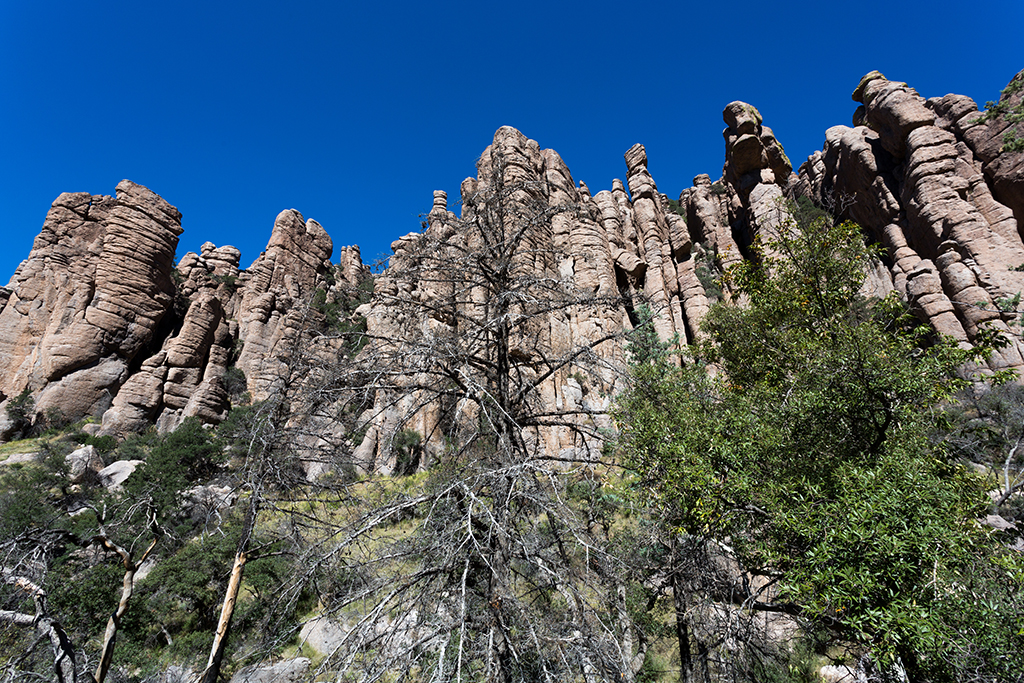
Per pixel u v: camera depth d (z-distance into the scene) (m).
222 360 61.31
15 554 5.95
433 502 5.64
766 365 13.25
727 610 8.11
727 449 8.19
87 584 13.28
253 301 69.75
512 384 7.63
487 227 7.61
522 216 7.57
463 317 7.30
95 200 60.41
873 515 6.36
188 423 40.84
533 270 8.22
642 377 10.03
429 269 7.25
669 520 8.50
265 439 8.20
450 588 5.46
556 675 4.86
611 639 5.39
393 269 7.29
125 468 37.97
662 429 8.53
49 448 36.41
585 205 7.69
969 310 36.03
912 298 40.09
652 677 8.80
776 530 7.61
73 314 53.81
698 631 8.36
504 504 5.70
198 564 17.09
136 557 16.45
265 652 5.80
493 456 6.32
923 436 8.34
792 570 6.96
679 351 16.03
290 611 5.98
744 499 7.80
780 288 14.39
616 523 10.83
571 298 7.06
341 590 6.18
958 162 43.47
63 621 11.39
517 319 7.02
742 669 7.98
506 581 5.39
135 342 56.41
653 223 62.75
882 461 7.31
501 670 5.11
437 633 5.01
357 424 7.22
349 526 5.85
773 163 63.38
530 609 5.75
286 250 78.12
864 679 7.43
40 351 51.75
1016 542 9.03
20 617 5.79
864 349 8.52
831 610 6.83
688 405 9.65
